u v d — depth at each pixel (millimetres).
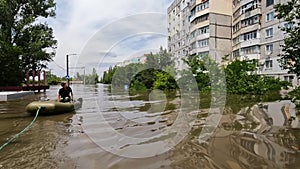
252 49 31297
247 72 16609
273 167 4469
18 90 23859
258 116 9000
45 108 10281
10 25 30109
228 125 7738
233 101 13008
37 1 32000
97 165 4781
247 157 4980
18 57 27578
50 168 4656
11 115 10523
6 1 29188
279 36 26938
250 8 31266
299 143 5781
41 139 6602
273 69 27812
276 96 14852
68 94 12133
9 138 6742
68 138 6688
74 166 4742
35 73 30609
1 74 26078
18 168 4684
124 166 4699
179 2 36844
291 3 8023
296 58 8203
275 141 5984
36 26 32219
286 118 8539
